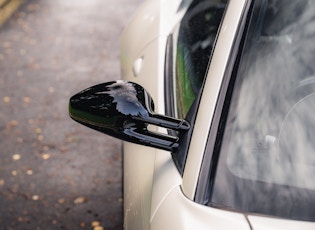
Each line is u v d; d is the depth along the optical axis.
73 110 1.99
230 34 1.97
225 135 1.84
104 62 5.85
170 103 2.33
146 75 2.70
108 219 3.66
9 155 4.35
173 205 1.79
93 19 6.98
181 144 1.97
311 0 2.04
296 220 1.69
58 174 4.11
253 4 2.02
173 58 2.62
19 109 5.00
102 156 4.30
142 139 1.93
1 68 5.77
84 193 3.90
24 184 4.00
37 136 4.58
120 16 7.06
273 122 1.88
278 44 1.97
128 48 3.37
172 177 1.91
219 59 1.95
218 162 1.80
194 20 2.69
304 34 1.99
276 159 1.83
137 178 2.27
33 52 6.12
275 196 1.75
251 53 1.95
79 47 6.21
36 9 7.31
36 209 3.76
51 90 5.31
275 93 1.92
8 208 3.78
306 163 1.83
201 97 1.94
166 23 3.02
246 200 1.74
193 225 1.68
